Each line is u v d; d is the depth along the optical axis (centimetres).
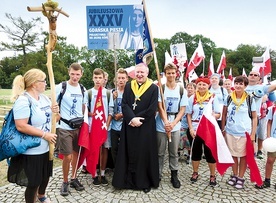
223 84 829
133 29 521
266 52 829
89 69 4928
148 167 434
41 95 323
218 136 432
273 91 525
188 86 653
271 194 421
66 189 411
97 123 429
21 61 4638
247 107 440
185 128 591
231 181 458
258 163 582
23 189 425
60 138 404
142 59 515
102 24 521
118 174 432
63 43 4625
